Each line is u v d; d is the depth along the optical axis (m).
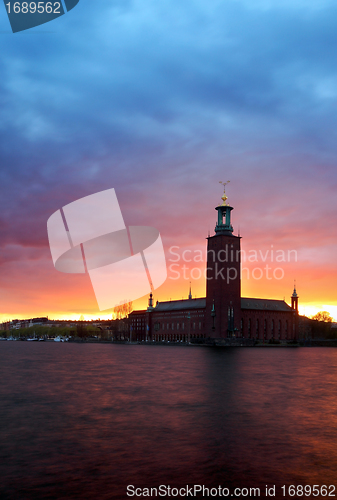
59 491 21.56
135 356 113.12
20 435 30.50
